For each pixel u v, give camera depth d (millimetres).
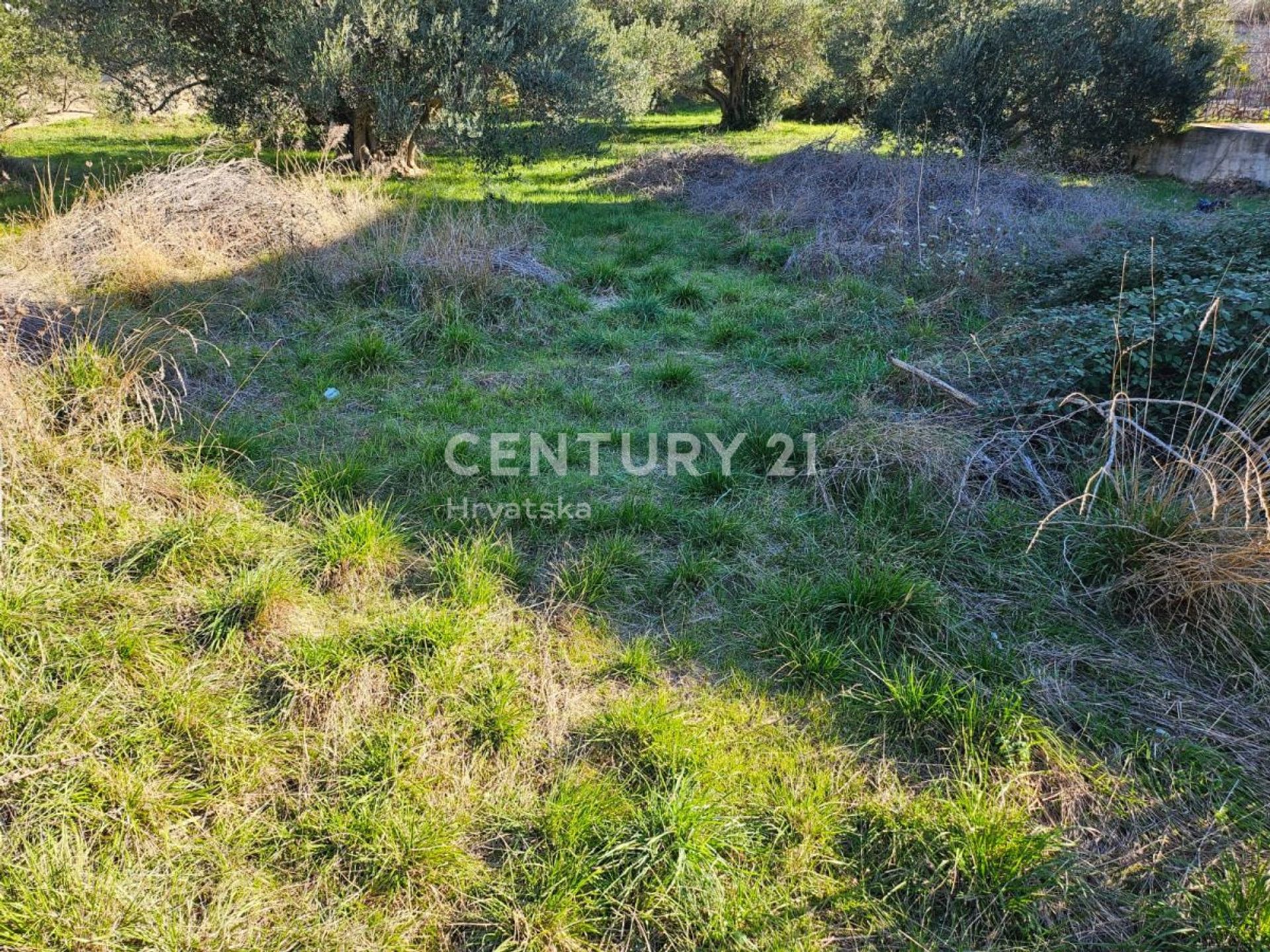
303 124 9242
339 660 2240
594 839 1854
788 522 3107
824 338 5121
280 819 1876
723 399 4254
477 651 2400
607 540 2947
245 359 4434
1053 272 5473
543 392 4238
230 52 8477
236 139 8750
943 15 11570
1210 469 2686
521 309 5246
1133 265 4559
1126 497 2820
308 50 7746
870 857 1861
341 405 4008
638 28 13477
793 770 2068
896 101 11523
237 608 2381
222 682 2193
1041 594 2711
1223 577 2479
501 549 2834
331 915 1681
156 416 3352
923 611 2539
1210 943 1667
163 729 2029
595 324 5277
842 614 2566
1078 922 1725
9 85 8016
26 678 2078
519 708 2221
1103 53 10945
